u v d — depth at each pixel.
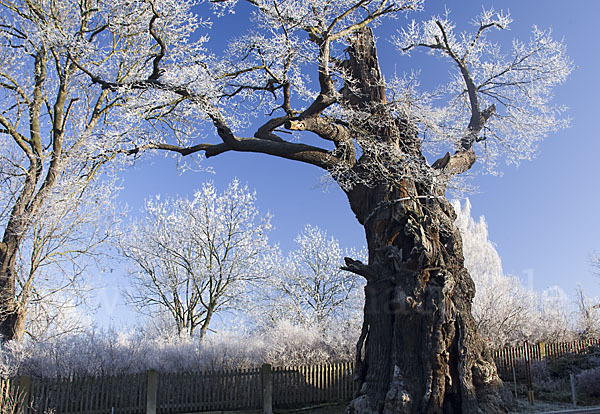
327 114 12.34
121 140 13.72
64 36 13.80
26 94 16.42
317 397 15.04
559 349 18.83
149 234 26.42
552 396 14.46
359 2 12.18
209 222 26.44
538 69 15.19
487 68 15.59
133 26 15.84
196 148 12.84
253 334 21.80
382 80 12.52
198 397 14.02
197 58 13.07
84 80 16.47
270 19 12.14
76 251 16.45
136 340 17.22
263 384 14.34
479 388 10.46
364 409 10.51
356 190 12.17
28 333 16.30
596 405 13.42
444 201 11.98
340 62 13.08
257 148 12.07
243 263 26.25
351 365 15.67
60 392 12.62
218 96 12.98
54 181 15.22
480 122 14.35
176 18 16.19
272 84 13.02
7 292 14.50
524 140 15.67
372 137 11.84
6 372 12.66
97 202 16.78
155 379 13.57
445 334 10.48
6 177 15.41
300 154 11.89
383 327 11.02
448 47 15.01
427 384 10.15
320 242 29.50
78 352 14.73
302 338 17.83
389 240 11.27
